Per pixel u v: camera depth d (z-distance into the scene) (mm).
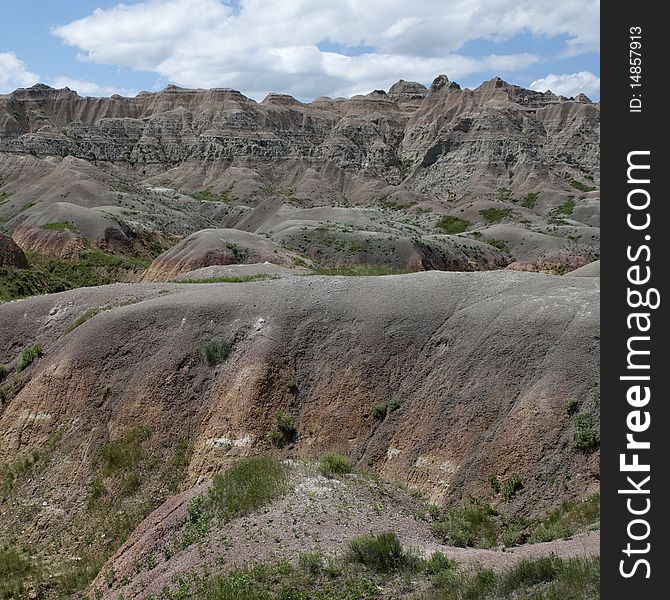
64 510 26750
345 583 14680
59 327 37531
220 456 27938
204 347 32281
